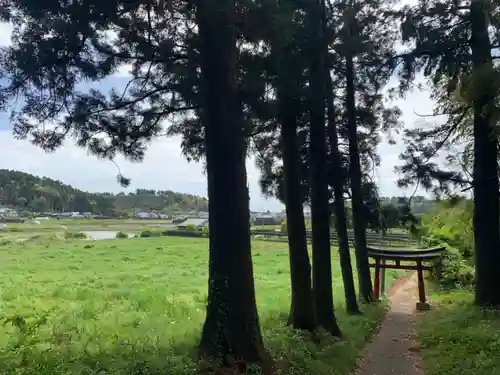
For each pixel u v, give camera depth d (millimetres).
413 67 14688
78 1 7984
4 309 17109
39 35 8359
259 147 15070
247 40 9305
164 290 23797
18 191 123438
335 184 17578
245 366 8078
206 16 8328
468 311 14898
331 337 11664
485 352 9992
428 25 14320
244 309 8477
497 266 15469
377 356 11430
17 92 8586
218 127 8703
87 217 127250
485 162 15203
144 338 11078
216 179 8656
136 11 8930
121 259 42094
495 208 15539
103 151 10219
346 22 12727
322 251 13062
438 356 10641
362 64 16703
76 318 15094
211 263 8656
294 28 9383
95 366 8305
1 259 40188
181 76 9438
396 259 22125
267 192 16703
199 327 12898
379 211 19781
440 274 27672
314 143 13312
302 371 8727
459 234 29828
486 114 11555
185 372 7656
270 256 46125
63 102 9164
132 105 10078
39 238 64875
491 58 12125
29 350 9422
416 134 18375
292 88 10008
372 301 19828
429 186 15828
